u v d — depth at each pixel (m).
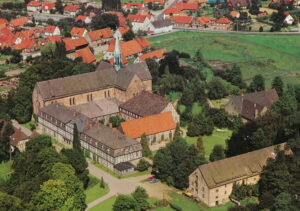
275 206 192.75
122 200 199.50
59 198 191.88
